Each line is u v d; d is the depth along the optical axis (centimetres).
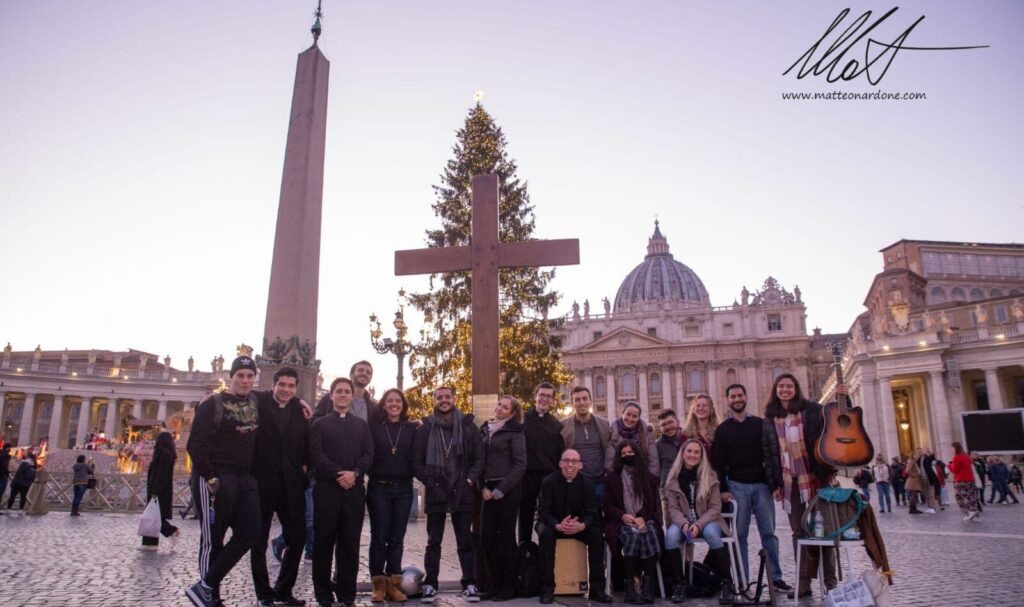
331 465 578
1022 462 3173
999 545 1019
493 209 760
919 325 5300
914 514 1811
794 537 637
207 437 524
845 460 589
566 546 642
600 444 703
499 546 629
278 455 580
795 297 8262
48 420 6631
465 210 2589
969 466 1541
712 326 8431
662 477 745
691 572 654
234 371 549
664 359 8362
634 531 622
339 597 589
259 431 578
